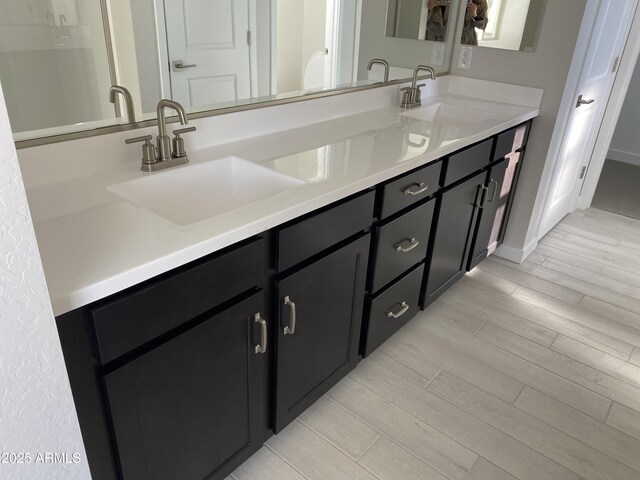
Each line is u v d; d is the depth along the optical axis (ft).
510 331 7.16
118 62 4.23
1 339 2.11
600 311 7.75
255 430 4.54
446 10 8.13
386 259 5.50
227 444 4.25
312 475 4.82
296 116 6.06
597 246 9.87
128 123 4.44
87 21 3.93
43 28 3.69
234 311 3.70
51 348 2.33
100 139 4.21
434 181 5.82
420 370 6.29
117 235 3.21
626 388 6.19
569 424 5.60
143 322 3.04
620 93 10.21
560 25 7.39
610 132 10.71
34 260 2.12
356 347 5.68
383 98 7.46
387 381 6.07
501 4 7.88
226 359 3.85
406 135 6.04
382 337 6.15
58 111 3.97
